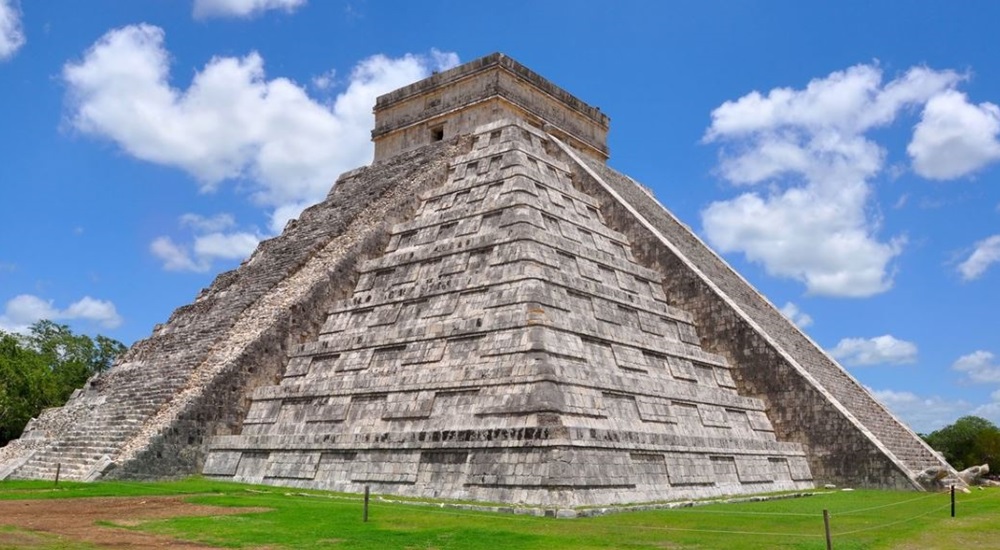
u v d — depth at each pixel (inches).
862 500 826.8
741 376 1087.0
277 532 525.7
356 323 1035.9
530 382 765.9
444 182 1252.5
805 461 1013.2
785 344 1171.3
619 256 1173.7
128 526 549.6
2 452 1146.7
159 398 968.9
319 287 1089.4
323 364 1003.9
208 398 964.0
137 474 887.1
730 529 560.4
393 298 1011.9
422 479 778.2
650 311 1046.4
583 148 1593.3
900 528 585.0
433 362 884.6
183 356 1056.8
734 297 1213.1
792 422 1038.4
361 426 877.2
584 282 949.8
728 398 995.9
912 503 791.1
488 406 782.5
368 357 954.1
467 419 786.2
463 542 491.2
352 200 1312.7
